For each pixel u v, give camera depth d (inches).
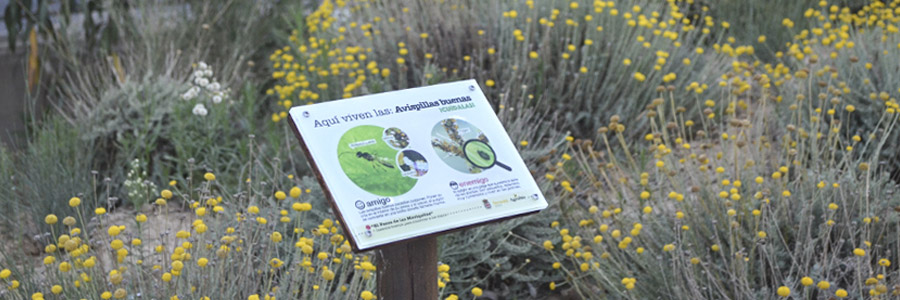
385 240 77.3
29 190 155.3
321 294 98.9
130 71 209.0
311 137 82.4
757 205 124.4
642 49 186.1
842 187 124.0
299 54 206.5
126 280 97.0
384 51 194.1
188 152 168.1
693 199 131.4
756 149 139.8
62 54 213.2
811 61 150.6
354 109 85.7
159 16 224.7
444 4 205.3
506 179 84.7
